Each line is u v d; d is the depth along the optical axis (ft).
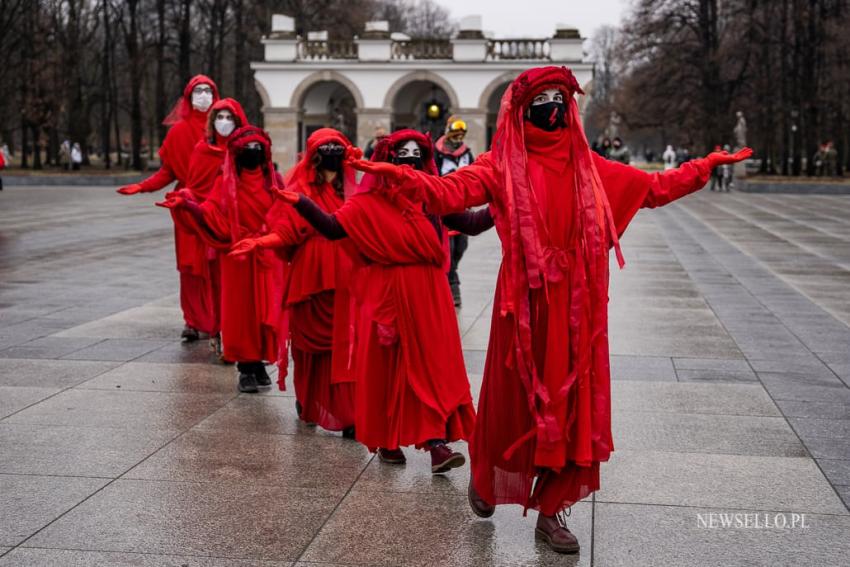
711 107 179.73
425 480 18.24
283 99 155.84
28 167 177.27
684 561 14.56
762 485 17.69
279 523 16.02
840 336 31.32
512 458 15.44
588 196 14.94
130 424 21.59
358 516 16.38
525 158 14.99
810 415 22.15
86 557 14.61
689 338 30.89
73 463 18.93
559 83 14.92
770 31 165.78
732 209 100.78
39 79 161.79
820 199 120.57
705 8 179.01
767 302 38.32
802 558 14.62
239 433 21.09
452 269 37.47
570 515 16.31
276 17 156.66
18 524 15.88
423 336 18.30
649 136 333.83
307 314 20.79
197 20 203.51
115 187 143.23
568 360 14.88
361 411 18.86
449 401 18.40
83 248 58.59
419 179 14.98
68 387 24.77
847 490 17.43
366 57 154.20
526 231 14.79
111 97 186.29
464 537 15.55
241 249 20.18
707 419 21.84
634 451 19.58
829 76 164.76
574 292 14.87
